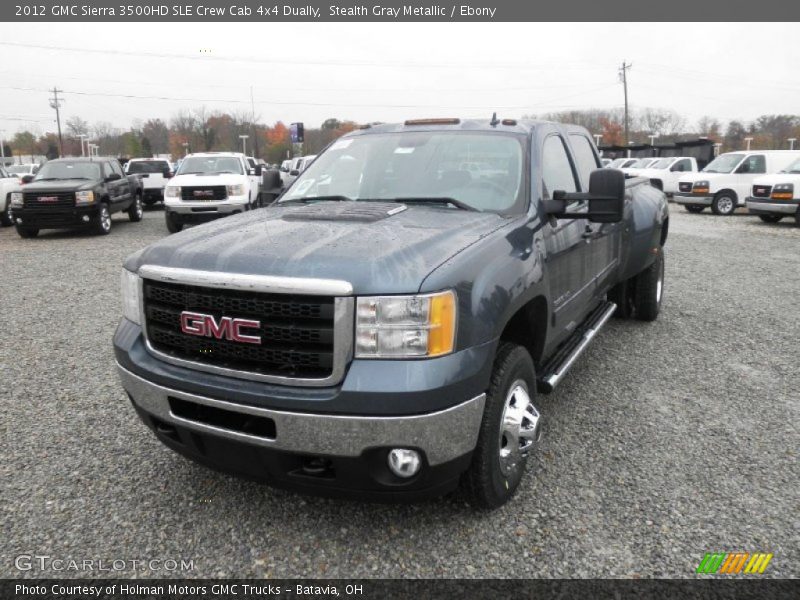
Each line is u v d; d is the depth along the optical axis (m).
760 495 3.27
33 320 6.74
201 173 15.11
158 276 2.84
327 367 2.54
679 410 4.37
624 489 3.32
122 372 3.04
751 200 17.27
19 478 3.44
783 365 5.33
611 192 3.46
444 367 2.54
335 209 3.43
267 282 2.55
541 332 3.52
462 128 4.10
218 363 2.75
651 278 6.43
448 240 2.90
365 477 2.59
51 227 13.95
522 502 3.20
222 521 3.05
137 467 3.56
